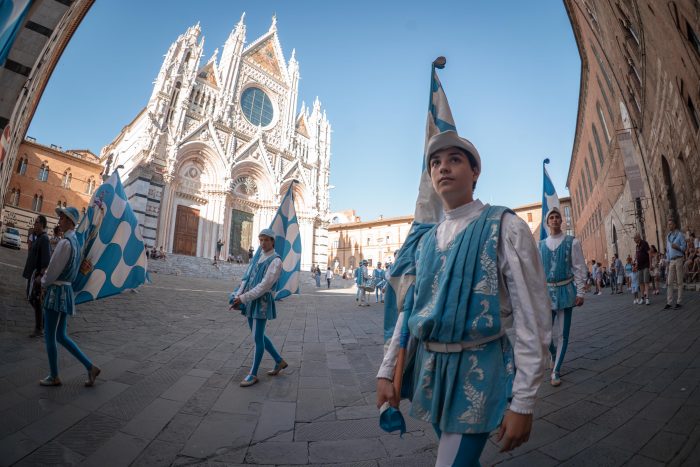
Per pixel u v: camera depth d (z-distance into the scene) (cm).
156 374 411
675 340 495
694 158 1101
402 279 171
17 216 3484
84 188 3947
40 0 682
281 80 3956
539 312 125
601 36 1504
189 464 232
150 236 2638
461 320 130
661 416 266
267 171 3519
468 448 121
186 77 3005
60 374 390
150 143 2725
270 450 251
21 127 1656
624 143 1705
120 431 273
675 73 1028
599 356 457
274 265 407
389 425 143
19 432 261
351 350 575
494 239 136
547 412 297
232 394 362
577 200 3625
